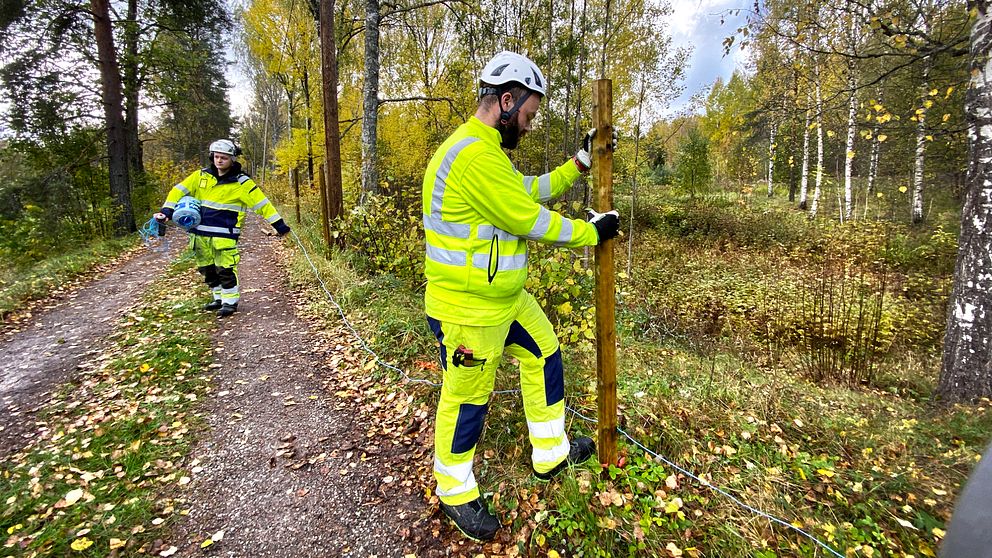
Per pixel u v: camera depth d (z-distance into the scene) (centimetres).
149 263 924
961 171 1218
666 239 1475
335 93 828
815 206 1769
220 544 237
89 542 227
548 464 246
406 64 1483
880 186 1588
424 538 238
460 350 204
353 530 245
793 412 354
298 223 1319
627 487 250
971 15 400
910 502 247
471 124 196
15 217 1125
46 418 346
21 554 220
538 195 242
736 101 2211
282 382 404
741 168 2302
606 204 214
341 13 1430
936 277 889
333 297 606
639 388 348
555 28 1372
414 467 288
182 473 287
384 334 455
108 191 1315
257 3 1459
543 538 225
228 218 535
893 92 1054
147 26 1323
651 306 761
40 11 1159
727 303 823
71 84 1223
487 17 1319
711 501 243
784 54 753
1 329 562
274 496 269
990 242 389
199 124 2667
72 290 730
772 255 1181
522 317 229
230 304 559
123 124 1279
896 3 500
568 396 321
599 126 207
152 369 411
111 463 291
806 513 238
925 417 372
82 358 454
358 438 321
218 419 346
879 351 580
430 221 202
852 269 984
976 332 399
